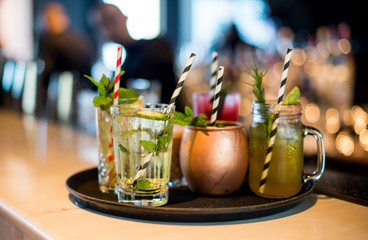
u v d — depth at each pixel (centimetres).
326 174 84
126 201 65
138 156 63
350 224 60
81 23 457
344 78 188
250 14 338
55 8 290
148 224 61
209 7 449
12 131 143
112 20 230
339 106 185
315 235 57
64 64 286
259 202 67
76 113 177
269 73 207
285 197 68
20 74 221
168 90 227
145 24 463
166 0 468
